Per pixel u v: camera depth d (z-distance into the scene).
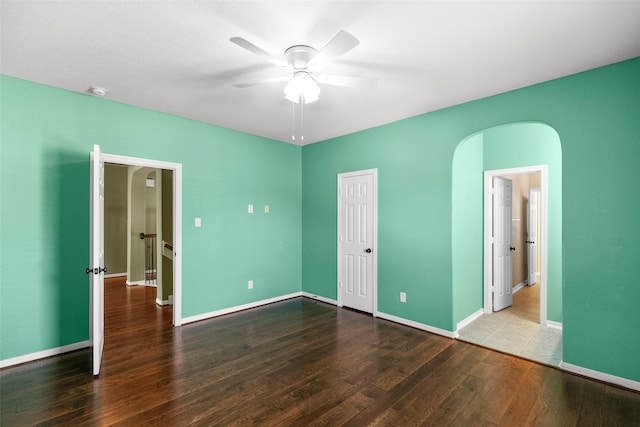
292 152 5.14
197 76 2.71
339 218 4.66
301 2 1.77
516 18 1.91
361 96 3.14
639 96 2.36
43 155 2.90
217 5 1.79
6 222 2.73
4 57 2.39
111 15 1.88
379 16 1.89
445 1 1.76
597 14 1.86
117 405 2.18
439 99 3.22
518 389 2.40
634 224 2.38
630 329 2.39
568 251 2.65
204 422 2.01
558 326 3.71
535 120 2.84
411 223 3.79
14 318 2.77
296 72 2.28
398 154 3.92
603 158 2.50
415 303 3.74
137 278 6.09
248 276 4.51
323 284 4.92
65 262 3.03
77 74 2.68
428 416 2.08
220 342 3.28
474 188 4.09
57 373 2.62
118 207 6.85
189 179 3.88
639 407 2.17
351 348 3.14
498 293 4.43
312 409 2.15
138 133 3.46
